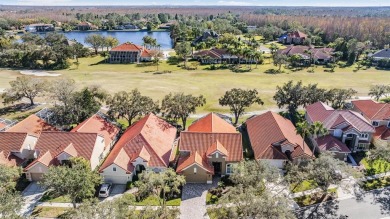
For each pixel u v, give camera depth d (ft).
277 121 201.26
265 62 481.05
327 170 142.61
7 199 115.75
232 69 432.66
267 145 183.93
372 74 407.64
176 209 137.28
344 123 196.75
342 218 139.74
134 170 167.73
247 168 138.31
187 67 440.86
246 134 221.25
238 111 239.50
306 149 186.39
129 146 174.09
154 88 334.44
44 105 278.05
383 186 162.61
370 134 195.21
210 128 188.34
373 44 617.21
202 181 166.81
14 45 521.24
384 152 162.81
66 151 167.73
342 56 500.74
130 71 420.77
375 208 146.10
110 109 217.36
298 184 155.33
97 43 543.80
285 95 248.93
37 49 459.73
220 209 119.44
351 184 163.22
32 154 188.24
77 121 221.87
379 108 222.28
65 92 227.20
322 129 172.35
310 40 622.13
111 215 108.17
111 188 162.20
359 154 195.83
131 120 234.58
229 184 165.37
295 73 411.95
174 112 213.87
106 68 439.22
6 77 376.07
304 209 145.59
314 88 253.44
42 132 180.24
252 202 108.58
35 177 167.32
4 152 175.52
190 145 174.60
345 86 346.33
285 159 176.86
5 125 216.33
